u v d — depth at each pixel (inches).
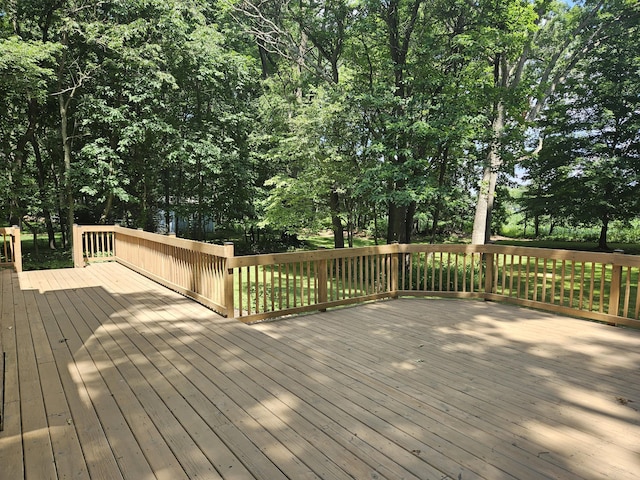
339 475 74.2
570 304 196.4
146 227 648.4
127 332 162.1
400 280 378.6
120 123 490.9
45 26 482.0
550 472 77.5
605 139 674.2
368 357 140.9
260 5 529.3
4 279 278.2
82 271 312.7
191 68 530.9
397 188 411.8
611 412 102.7
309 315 203.0
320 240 904.3
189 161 529.0
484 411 101.7
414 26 435.8
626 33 587.5
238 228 764.6
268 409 99.4
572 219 740.7
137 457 79.2
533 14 411.2
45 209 550.0
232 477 73.2
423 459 80.1
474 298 247.0
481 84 411.2
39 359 132.0
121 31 457.1
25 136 519.5
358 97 382.9
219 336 157.5
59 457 78.9
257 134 576.1
